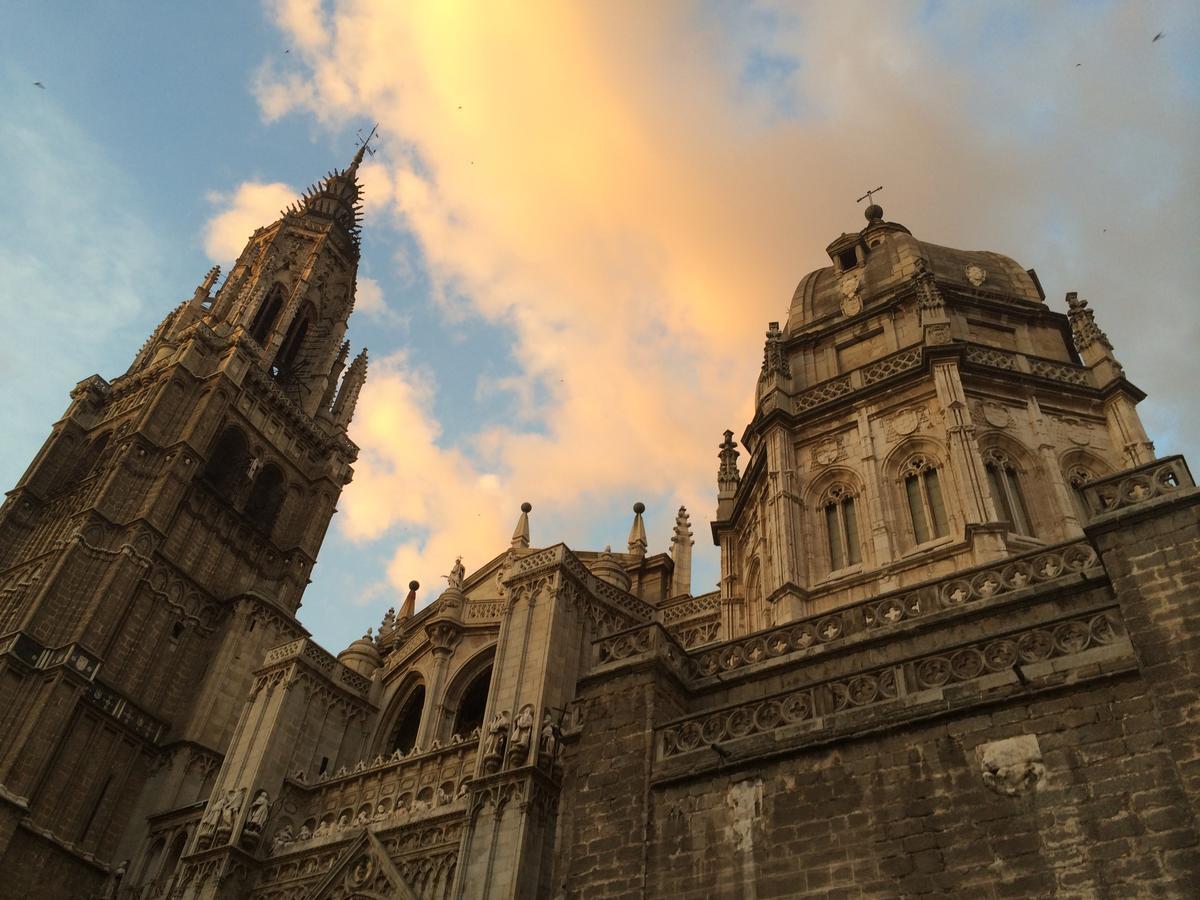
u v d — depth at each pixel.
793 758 18.25
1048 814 15.24
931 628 21.05
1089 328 33.00
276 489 68.31
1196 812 13.93
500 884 27.25
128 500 56.12
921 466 29.58
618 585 42.38
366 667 48.62
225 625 56.25
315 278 82.38
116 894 42.81
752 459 35.00
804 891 16.55
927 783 16.59
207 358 66.88
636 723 21.00
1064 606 19.75
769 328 37.59
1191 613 15.73
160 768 48.94
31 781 43.06
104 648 49.22
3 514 58.28
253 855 36.41
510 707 32.28
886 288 36.94
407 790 36.41
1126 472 18.03
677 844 18.45
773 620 28.53
